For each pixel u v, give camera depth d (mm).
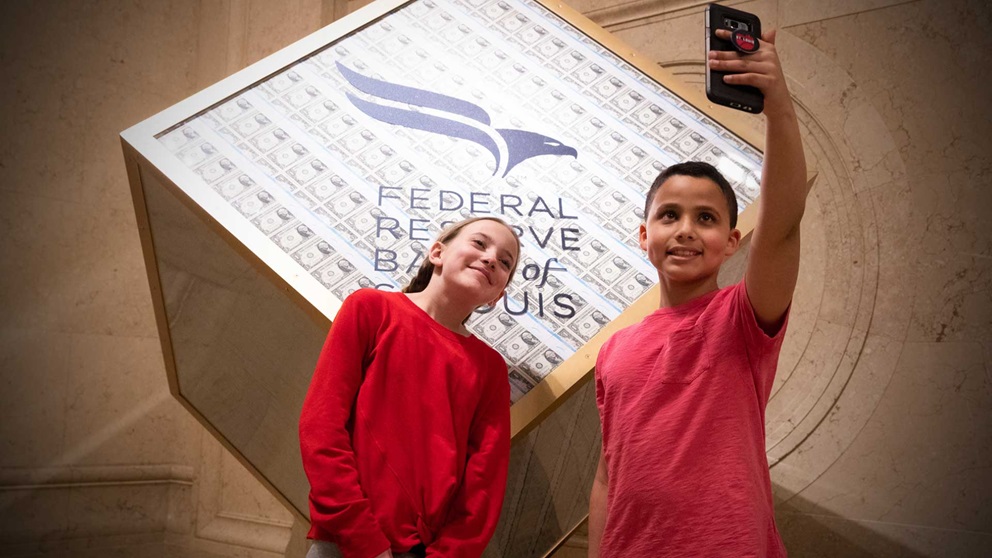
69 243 4051
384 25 2826
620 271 2217
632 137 2568
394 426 1537
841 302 3570
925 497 3248
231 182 2232
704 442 1422
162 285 2553
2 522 3592
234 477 4027
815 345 3572
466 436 1611
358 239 2164
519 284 2160
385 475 1493
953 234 3461
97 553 3826
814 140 3779
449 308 1747
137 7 4477
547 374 1971
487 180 2387
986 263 3385
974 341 3328
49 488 3746
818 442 3455
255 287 2156
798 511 3387
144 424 4086
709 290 1659
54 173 4062
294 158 2336
